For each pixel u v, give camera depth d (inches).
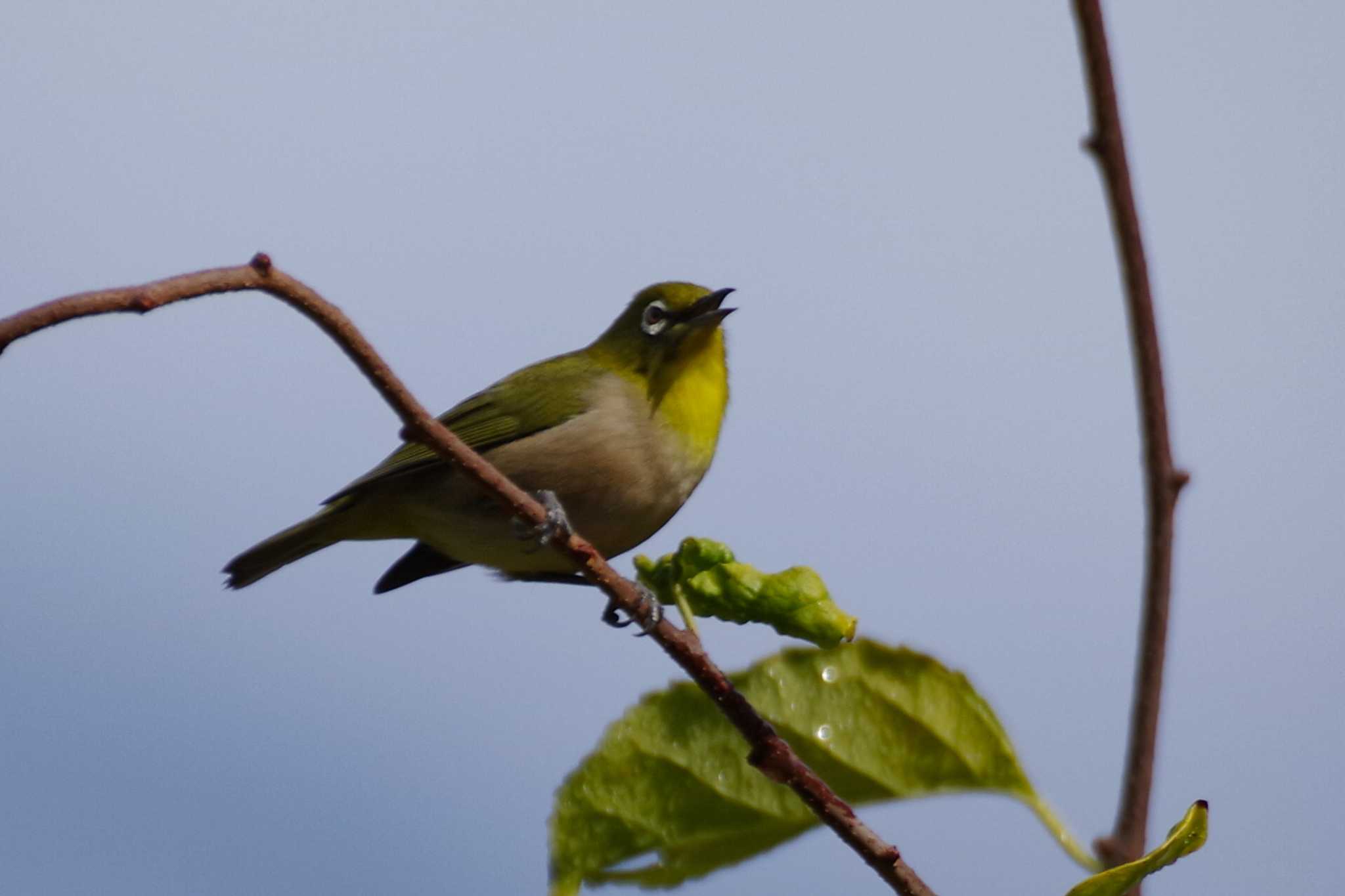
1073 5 196.1
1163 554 208.2
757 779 288.0
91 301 225.6
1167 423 205.6
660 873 290.5
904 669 283.7
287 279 259.1
